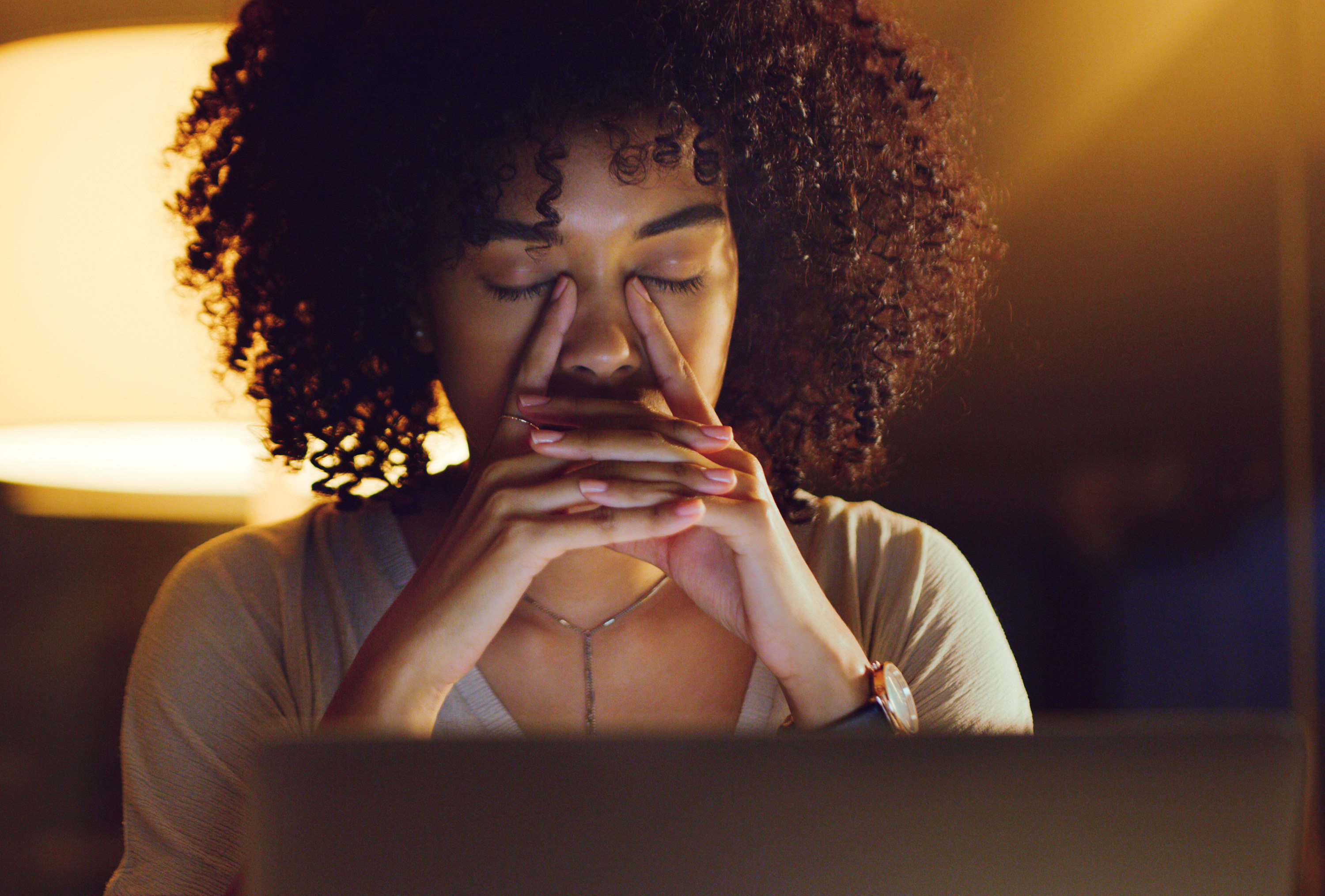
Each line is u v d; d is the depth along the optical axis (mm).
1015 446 2555
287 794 520
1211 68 2357
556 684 1067
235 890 937
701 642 1079
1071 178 2496
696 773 525
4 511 2662
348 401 1156
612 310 987
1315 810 2041
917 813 526
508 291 989
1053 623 2543
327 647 1095
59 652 2705
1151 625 2459
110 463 1604
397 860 521
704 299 1019
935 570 1208
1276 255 2330
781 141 1110
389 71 1017
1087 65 2469
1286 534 2334
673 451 904
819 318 1246
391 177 1021
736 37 1052
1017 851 525
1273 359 2340
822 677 950
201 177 1218
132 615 2736
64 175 1230
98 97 1229
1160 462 2459
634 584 1073
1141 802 526
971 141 1568
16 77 1242
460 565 908
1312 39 2271
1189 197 2400
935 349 1364
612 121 959
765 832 525
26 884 2666
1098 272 2484
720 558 992
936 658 1146
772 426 1282
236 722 1062
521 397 947
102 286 1234
